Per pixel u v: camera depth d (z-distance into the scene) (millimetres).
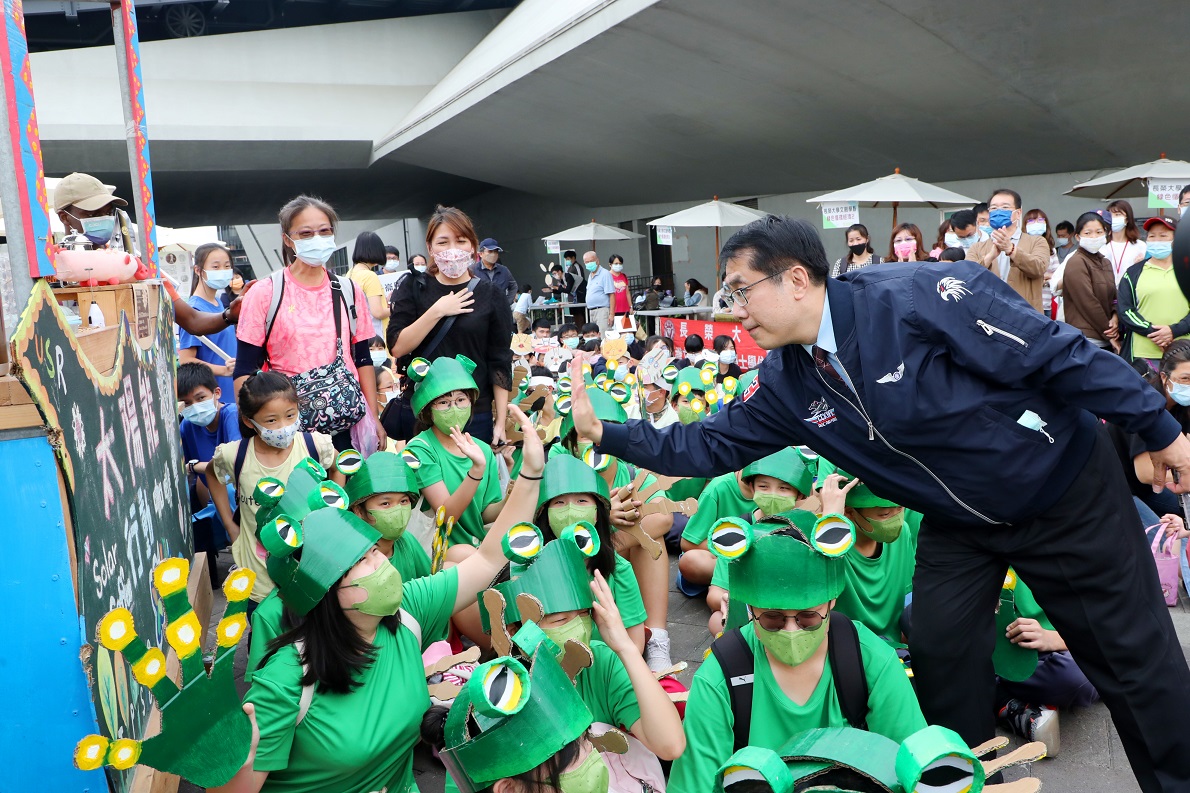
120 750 1962
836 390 2865
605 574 3645
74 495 2369
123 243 4645
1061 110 11797
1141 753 2977
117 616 1978
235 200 31656
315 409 4625
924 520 3250
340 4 24922
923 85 12625
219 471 4398
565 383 7008
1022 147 13023
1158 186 9570
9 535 2270
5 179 2389
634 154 20109
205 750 2227
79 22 21047
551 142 21234
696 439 3146
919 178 15383
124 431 3242
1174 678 2895
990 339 2680
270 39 24625
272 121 24484
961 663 3135
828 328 2803
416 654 2998
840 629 2916
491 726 1981
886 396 2777
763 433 3111
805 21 12289
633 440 3143
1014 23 10883
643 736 2824
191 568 4996
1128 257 8203
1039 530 2920
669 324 11812
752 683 2857
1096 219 7465
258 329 4609
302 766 2789
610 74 16156
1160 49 10203
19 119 2428
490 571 3365
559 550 2945
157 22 22844
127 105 4938
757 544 2750
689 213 15445
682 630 4934
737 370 9438
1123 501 2914
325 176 28266
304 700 2744
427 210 38312
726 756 2820
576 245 28812
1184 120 10930
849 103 13898
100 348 3021
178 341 6551
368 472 3654
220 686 2254
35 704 2320
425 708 2986
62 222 4328
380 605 2748
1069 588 2934
